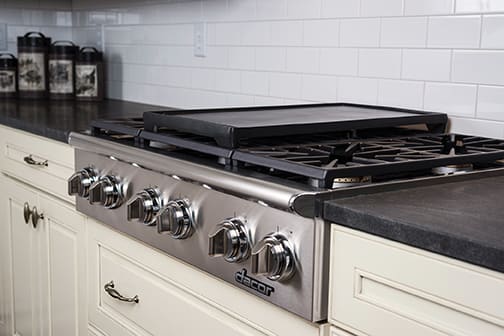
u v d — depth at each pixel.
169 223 1.31
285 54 2.07
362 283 1.00
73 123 2.05
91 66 2.86
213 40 2.36
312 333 1.08
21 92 2.96
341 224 1.02
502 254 0.80
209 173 1.24
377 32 1.77
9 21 3.12
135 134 1.61
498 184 1.20
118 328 1.65
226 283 1.26
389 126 1.55
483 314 0.84
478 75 1.55
